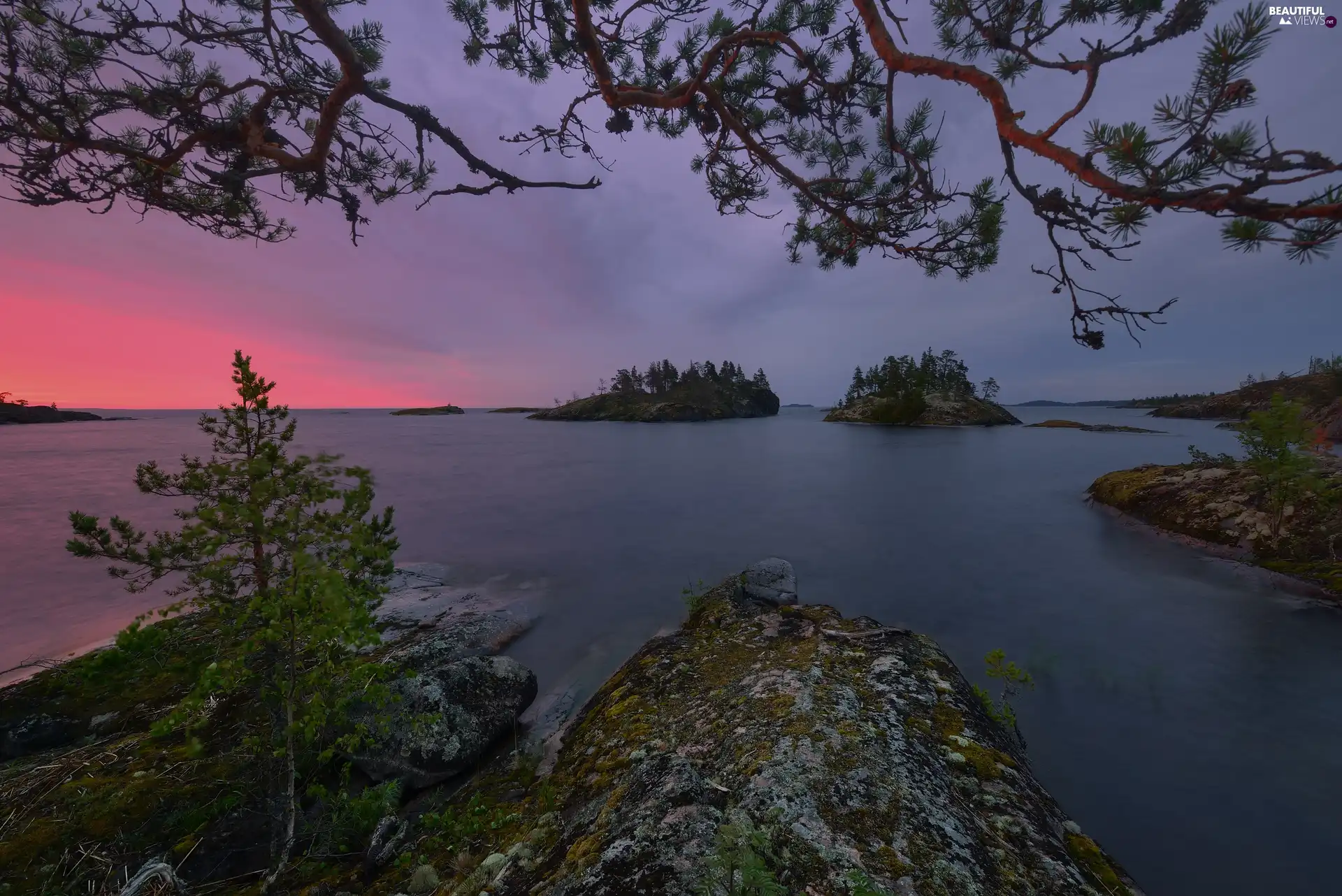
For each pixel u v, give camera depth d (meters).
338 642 4.06
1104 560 13.29
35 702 6.91
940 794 3.76
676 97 3.40
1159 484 16.66
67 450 58.94
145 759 5.57
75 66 3.33
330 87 4.03
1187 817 5.03
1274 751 5.85
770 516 21.41
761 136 4.25
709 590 11.89
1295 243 1.57
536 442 71.69
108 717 6.70
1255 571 10.83
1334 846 4.63
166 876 3.39
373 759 5.70
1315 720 6.34
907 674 5.79
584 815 3.90
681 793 3.41
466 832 4.69
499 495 27.66
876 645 6.74
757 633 7.96
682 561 15.33
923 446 51.91
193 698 3.34
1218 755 5.85
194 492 4.11
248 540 4.03
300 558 3.48
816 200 3.69
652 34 4.40
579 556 16.03
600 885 2.77
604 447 62.03
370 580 4.29
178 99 3.15
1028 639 9.16
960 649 8.97
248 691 6.60
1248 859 4.55
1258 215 1.55
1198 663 7.84
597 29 3.67
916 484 28.22
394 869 4.39
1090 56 2.01
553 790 5.01
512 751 6.36
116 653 3.75
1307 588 9.66
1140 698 7.03
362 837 4.80
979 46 2.79
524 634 10.23
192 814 4.82
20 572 14.80
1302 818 4.95
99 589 13.22
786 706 4.99
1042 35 2.37
